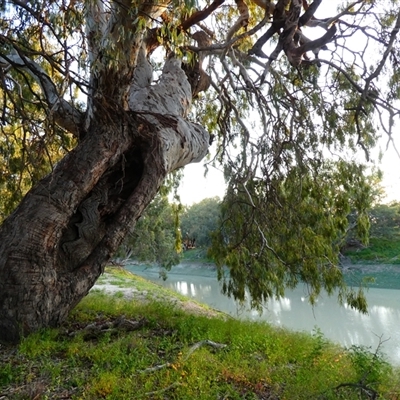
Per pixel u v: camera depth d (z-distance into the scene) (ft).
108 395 11.19
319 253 27.02
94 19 17.62
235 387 12.48
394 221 83.82
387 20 27.09
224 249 29.19
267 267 27.17
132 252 89.10
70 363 13.47
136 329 18.19
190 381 12.14
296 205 28.27
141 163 20.17
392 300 49.06
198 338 16.92
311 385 12.35
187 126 22.98
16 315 14.92
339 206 28.96
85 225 17.92
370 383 12.72
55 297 15.87
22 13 15.44
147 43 25.41
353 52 27.45
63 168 17.49
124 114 18.10
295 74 31.53
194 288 69.67
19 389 11.57
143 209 19.07
